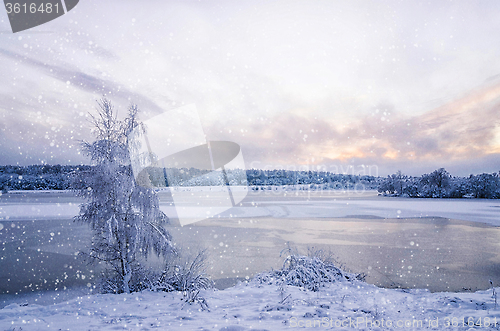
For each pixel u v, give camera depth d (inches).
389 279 368.2
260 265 439.8
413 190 2506.2
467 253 517.7
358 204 1720.0
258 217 1088.2
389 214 1182.9
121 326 177.6
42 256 510.0
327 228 820.0
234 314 207.6
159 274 320.5
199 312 215.6
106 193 303.7
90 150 301.3
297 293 277.4
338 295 271.6
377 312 206.2
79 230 791.1
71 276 395.5
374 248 556.4
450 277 377.4
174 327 175.2
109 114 311.4
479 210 1352.1
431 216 1116.5
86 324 183.6
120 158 313.3
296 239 650.2
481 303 225.5
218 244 593.3
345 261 458.9
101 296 268.4
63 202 1690.5
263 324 180.5
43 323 186.9
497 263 447.2
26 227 852.0
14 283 366.6
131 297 266.7
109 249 305.9
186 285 300.7
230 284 355.9
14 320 194.1
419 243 605.6
